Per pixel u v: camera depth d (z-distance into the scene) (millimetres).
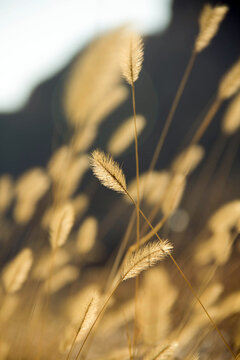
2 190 1258
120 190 763
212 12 873
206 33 873
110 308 922
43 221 1131
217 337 947
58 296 1434
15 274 849
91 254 1411
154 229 801
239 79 916
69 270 1063
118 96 1006
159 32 7391
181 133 6387
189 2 6715
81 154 1013
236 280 1044
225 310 877
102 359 856
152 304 763
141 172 6102
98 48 938
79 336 766
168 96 6754
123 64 781
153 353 736
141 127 925
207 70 6559
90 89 953
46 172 1115
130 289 1153
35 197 1115
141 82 5719
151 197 1048
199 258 980
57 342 981
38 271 1070
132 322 1229
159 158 6215
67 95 961
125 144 1020
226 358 899
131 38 783
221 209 905
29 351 964
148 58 7176
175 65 6887
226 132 1034
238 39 6250
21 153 8359
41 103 8750
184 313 939
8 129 8703
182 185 871
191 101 6594
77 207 1069
